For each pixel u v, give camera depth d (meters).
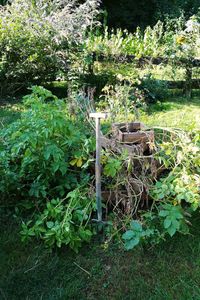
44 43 5.81
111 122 3.52
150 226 2.70
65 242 2.55
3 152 3.00
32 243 2.70
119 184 2.84
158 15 11.73
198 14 10.62
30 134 2.80
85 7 6.34
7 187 2.95
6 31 5.70
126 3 12.01
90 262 2.57
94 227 2.78
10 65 5.71
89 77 5.76
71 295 2.34
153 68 6.15
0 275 2.47
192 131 3.16
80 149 3.04
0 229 2.84
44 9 6.17
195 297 2.32
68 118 3.24
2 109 5.20
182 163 2.95
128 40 7.43
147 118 4.85
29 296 2.34
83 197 2.78
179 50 5.89
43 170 2.95
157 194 2.77
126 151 2.82
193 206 2.68
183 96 5.88
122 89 4.18
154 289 2.39
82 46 5.88
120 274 2.49
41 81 6.07
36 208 2.99
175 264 2.56
